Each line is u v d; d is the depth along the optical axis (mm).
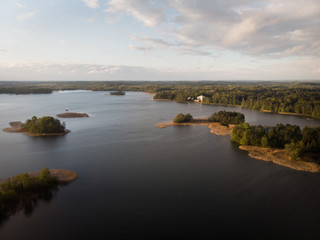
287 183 77250
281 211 62188
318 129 110438
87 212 62031
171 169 89625
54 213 61438
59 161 97812
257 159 99125
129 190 73438
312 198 68188
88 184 77250
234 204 65500
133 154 106688
